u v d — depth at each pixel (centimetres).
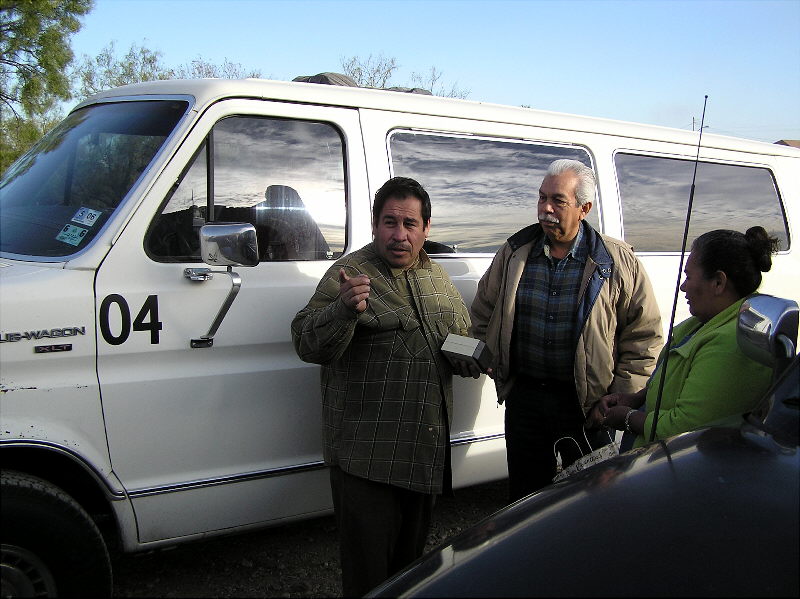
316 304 283
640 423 279
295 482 339
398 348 282
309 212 347
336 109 359
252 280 327
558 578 160
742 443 209
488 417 402
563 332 330
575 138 445
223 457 321
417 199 287
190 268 310
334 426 287
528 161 427
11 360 273
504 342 340
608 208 453
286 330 332
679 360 269
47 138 369
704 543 163
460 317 307
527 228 349
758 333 225
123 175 316
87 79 2411
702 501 180
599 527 177
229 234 285
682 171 497
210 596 346
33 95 2008
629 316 341
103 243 295
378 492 279
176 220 312
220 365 320
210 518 319
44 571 269
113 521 312
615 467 214
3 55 1950
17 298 274
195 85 329
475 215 405
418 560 205
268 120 338
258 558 387
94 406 290
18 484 261
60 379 284
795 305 229
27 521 261
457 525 437
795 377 224
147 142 321
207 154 321
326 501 349
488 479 405
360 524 279
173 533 312
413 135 385
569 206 321
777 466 192
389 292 287
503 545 181
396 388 280
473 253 404
